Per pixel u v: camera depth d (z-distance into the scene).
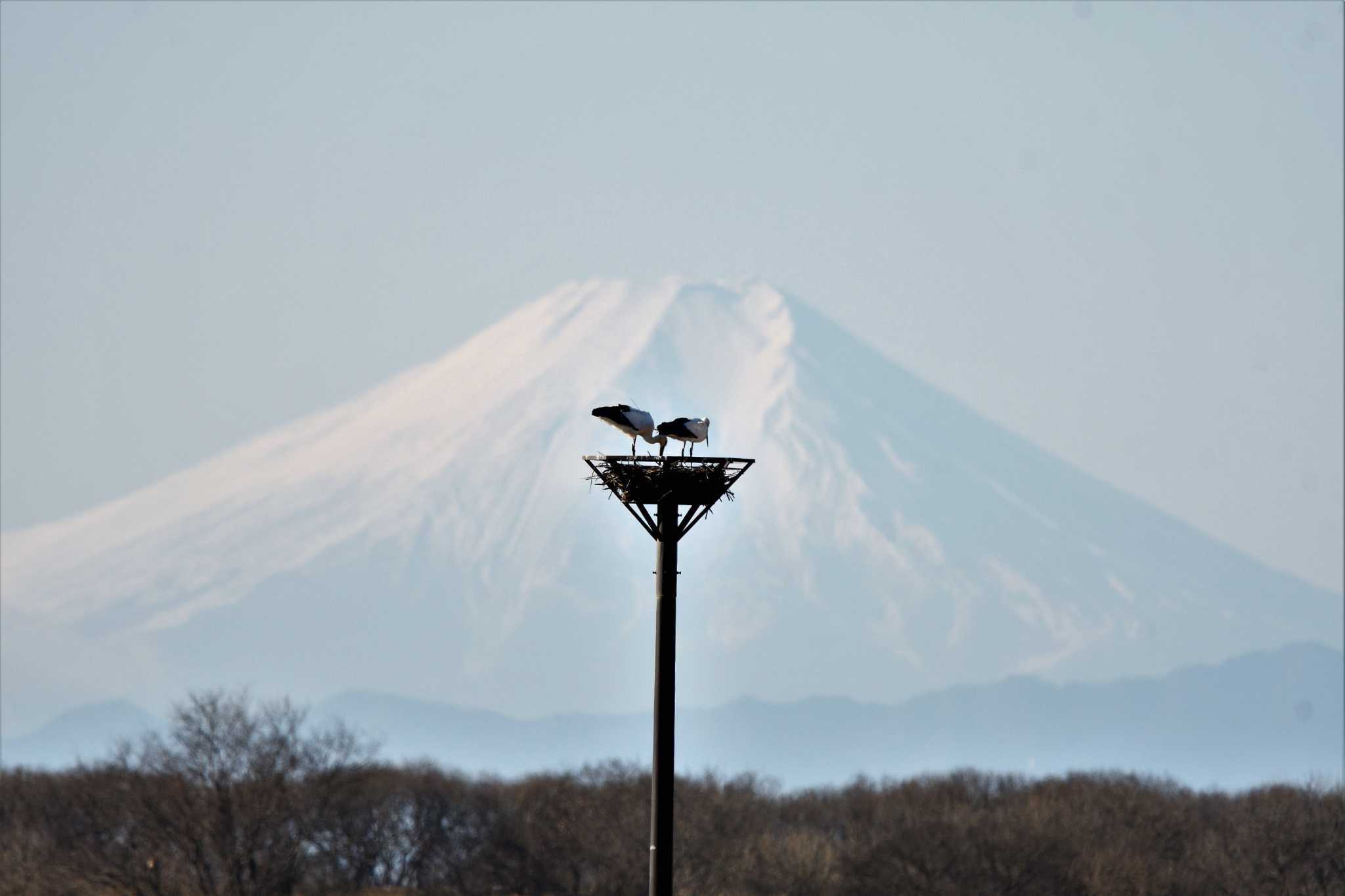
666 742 137.50
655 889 136.88
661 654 137.88
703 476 138.75
